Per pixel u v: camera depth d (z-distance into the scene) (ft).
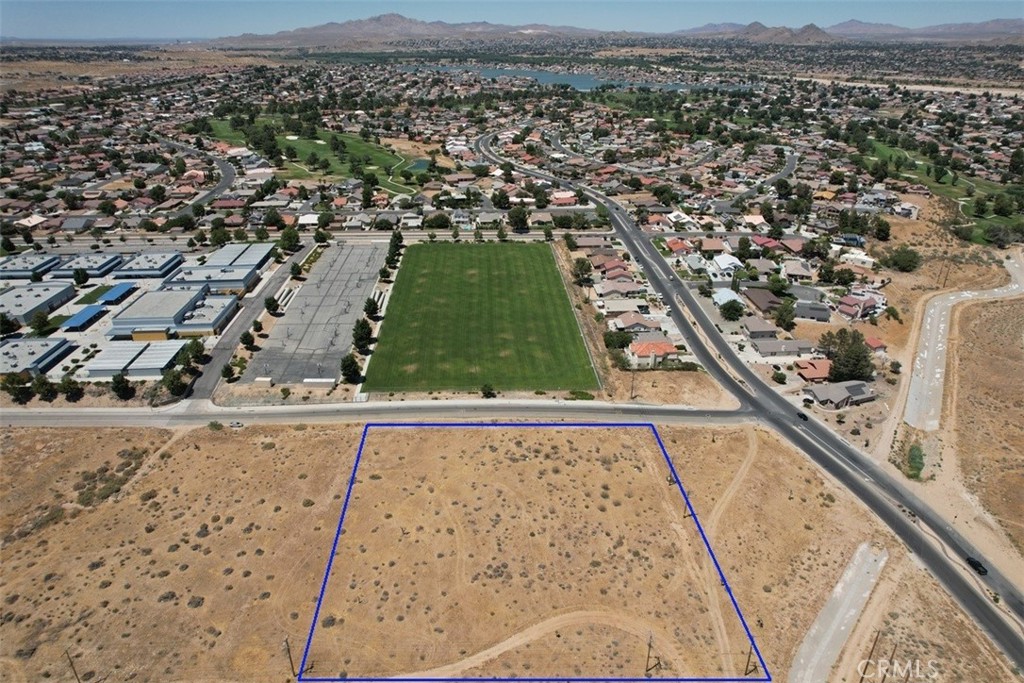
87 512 238.07
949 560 225.15
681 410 317.01
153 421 303.89
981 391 340.39
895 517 245.04
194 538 223.30
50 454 276.21
